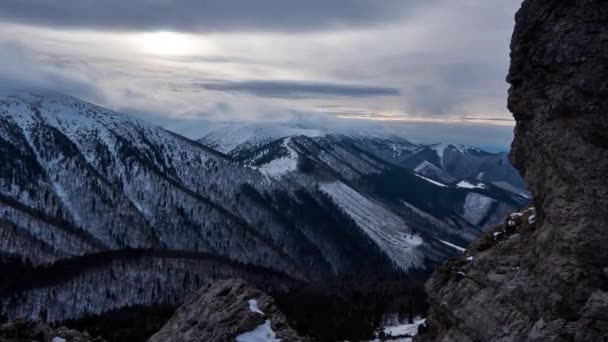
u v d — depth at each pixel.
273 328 60.84
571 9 39.09
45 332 67.94
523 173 44.69
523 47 42.50
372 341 128.88
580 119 37.62
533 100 41.88
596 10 37.88
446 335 45.84
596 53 37.38
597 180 35.88
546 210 39.12
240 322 60.78
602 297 31.94
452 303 46.53
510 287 40.88
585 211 35.69
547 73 40.47
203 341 62.09
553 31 39.81
